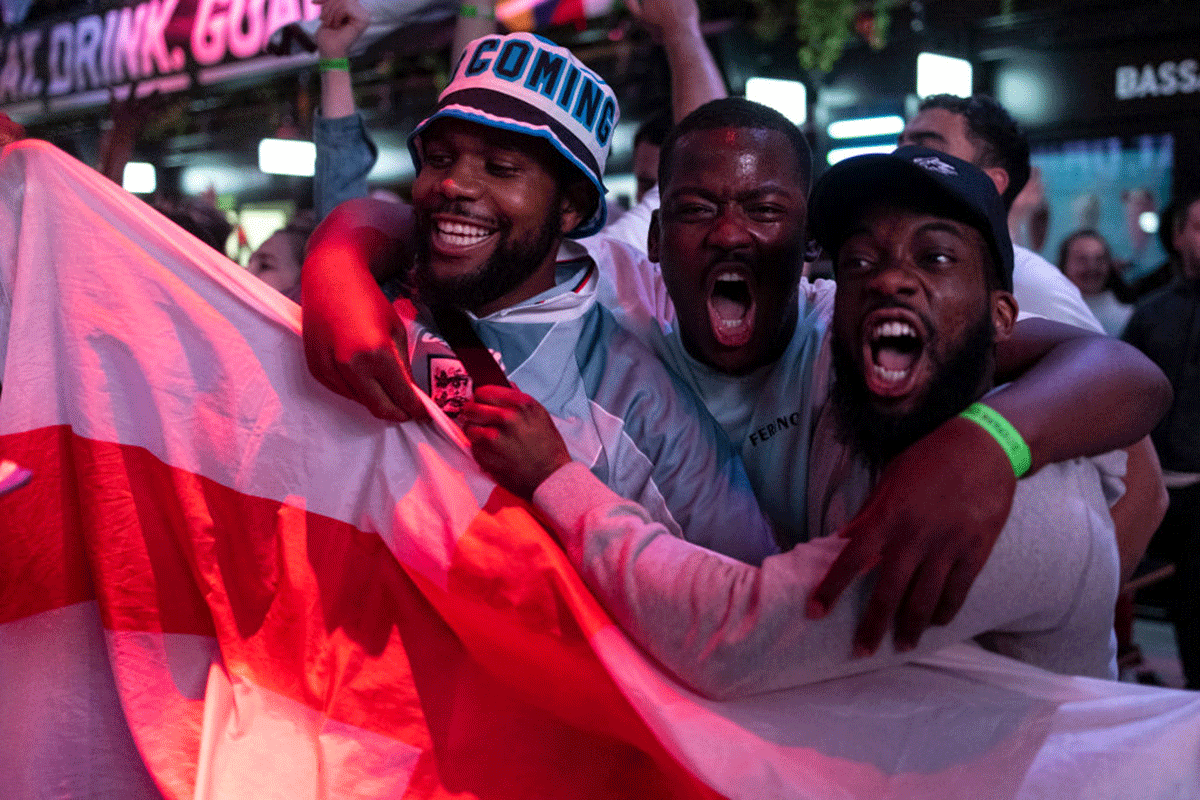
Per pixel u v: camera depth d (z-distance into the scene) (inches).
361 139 118.3
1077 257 231.5
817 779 57.1
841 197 61.1
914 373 59.6
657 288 87.9
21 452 72.7
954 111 115.4
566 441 72.3
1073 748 57.3
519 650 63.9
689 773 57.9
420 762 66.7
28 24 172.2
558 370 74.4
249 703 69.1
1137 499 81.0
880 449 63.1
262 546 70.1
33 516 73.1
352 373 62.4
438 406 71.4
